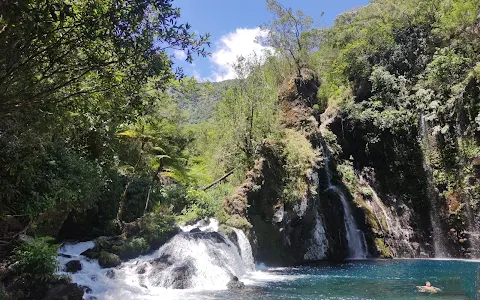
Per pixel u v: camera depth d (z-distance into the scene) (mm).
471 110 22719
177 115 19812
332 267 18078
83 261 11523
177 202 18703
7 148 7191
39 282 8258
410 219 24984
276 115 22859
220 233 15375
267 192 18844
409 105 27625
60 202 11539
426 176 25266
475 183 22500
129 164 19453
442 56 25078
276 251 18609
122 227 15312
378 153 28312
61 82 6586
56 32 5785
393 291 11539
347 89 32125
